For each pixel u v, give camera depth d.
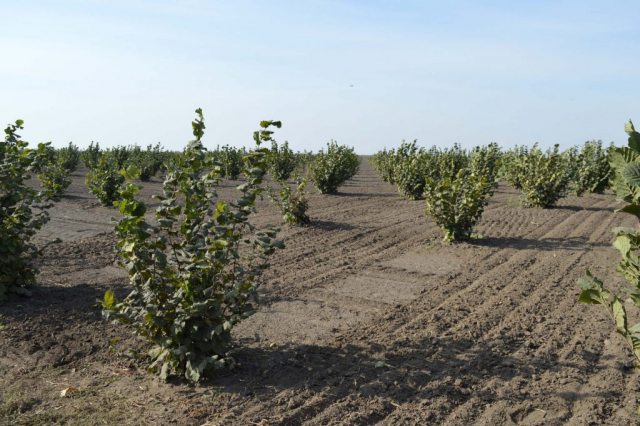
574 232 11.49
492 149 22.30
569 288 7.07
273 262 8.63
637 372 4.44
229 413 3.73
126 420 3.64
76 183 23.36
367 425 3.62
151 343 4.98
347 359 4.75
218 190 21.03
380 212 15.03
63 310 5.88
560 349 4.98
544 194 15.37
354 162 22.75
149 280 3.97
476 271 8.10
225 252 4.39
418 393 4.11
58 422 3.61
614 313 3.35
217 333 3.99
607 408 3.84
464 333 5.40
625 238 3.32
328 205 16.56
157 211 4.09
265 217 13.47
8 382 4.25
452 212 10.23
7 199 5.78
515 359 4.76
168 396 4.03
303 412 3.76
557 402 3.95
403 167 18.70
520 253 9.34
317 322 5.79
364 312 6.15
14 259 5.92
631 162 3.03
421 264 8.66
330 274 7.90
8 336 5.16
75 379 4.34
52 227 11.41
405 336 5.32
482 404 3.92
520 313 6.03
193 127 4.24
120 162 26.94
